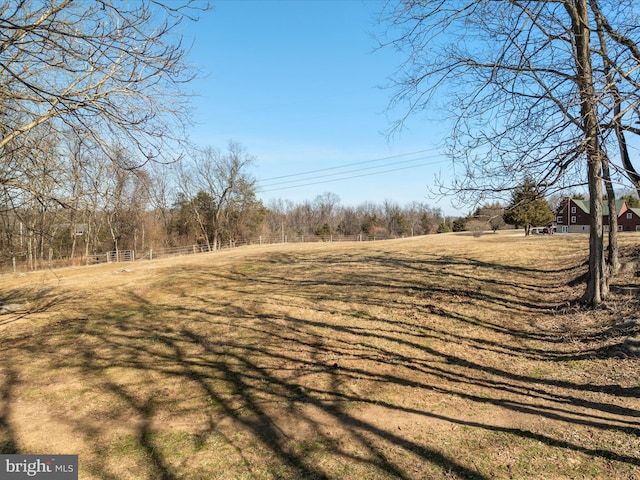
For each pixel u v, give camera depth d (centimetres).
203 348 893
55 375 787
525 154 549
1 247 864
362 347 834
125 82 541
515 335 869
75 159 618
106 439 530
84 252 3572
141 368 801
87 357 887
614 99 411
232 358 823
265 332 962
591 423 488
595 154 428
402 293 1229
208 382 714
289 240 5978
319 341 883
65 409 632
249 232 5534
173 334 1009
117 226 3456
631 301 870
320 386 670
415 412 560
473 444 463
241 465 454
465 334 886
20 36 472
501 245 2084
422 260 1797
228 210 5297
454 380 667
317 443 492
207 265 2203
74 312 1321
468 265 1588
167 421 578
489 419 524
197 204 5200
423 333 899
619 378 601
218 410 605
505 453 438
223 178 5150
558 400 564
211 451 487
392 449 466
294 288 1427
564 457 421
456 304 1090
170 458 475
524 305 1062
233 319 1086
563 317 920
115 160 588
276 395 646
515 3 484
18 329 1159
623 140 515
